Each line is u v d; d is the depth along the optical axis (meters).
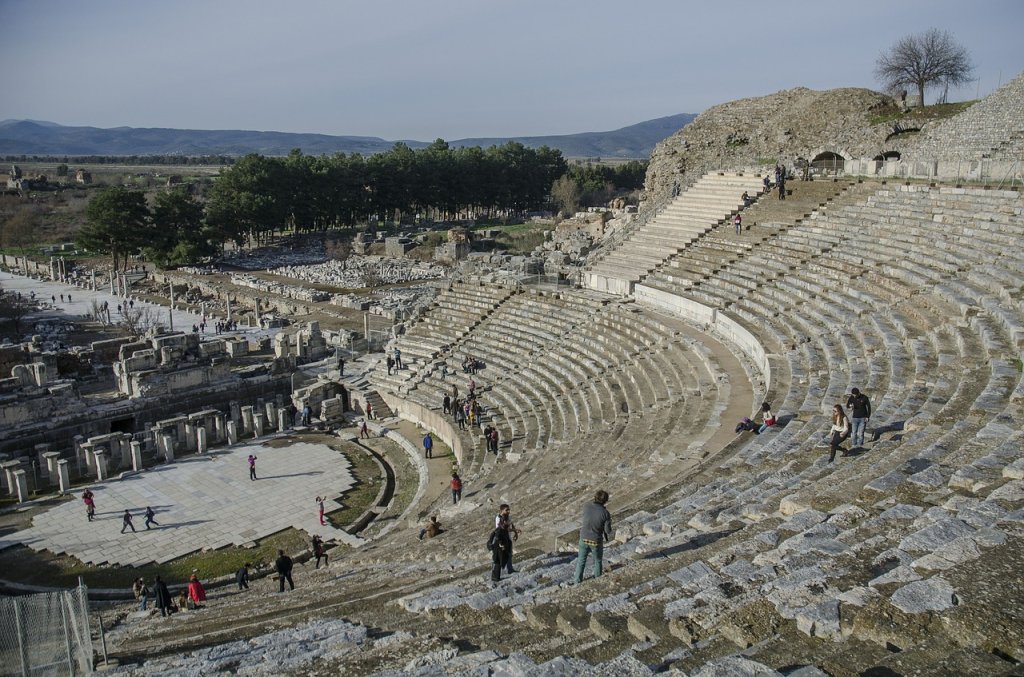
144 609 23.16
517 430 35.16
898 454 14.29
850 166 47.69
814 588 8.54
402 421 44.53
